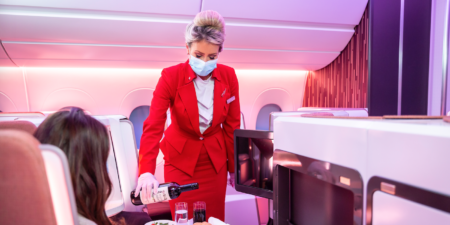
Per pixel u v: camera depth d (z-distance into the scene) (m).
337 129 0.50
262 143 0.94
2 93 2.67
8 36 2.11
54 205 0.39
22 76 2.67
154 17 2.15
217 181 1.43
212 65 1.25
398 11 2.08
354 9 2.29
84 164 0.58
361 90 2.37
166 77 1.31
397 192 0.39
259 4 2.15
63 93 2.80
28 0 1.88
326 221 0.58
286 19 2.28
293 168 0.62
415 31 2.00
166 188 1.02
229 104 1.49
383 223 0.42
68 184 0.39
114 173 1.19
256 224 2.08
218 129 1.47
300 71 3.29
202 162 1.40
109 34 2.21
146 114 3.14
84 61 2.56
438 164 0.34
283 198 0.69
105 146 0.62
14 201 0.36
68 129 0.57
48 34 2.13
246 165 0.99
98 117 1.18
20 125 0.84
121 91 2.91
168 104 1.36
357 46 2.44
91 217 0.59
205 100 1.37
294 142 0.61
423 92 1.96
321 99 3.06
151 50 2.46
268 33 2.39
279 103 3.39
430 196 0.35
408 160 0.38
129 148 1.28
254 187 0.96
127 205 1.24
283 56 2.72
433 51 1.91
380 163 0.42
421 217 0.36
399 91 2.08
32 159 0.35
